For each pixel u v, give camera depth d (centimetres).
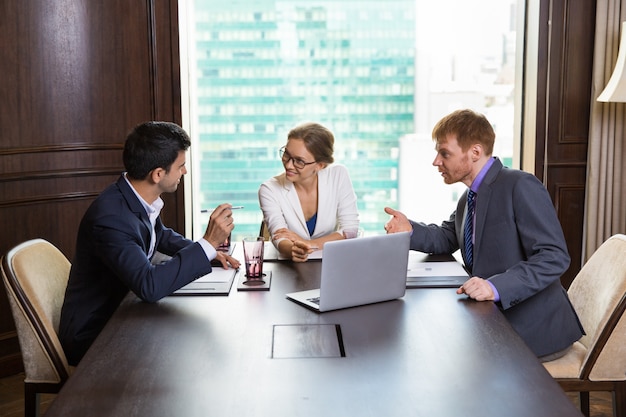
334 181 311
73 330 242
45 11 370
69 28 378
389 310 216
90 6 384
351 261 213
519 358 177
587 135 424
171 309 219
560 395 156
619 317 222
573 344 255
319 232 310
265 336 195
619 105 412
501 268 249
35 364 229
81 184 391
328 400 156
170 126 241
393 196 551
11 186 367
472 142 248
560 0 413
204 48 512
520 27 436
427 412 150
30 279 236
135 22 398
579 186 429
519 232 245
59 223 385
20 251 238
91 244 239
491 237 249
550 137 425
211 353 183
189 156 438
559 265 234
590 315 251
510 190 246
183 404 154
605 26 407
